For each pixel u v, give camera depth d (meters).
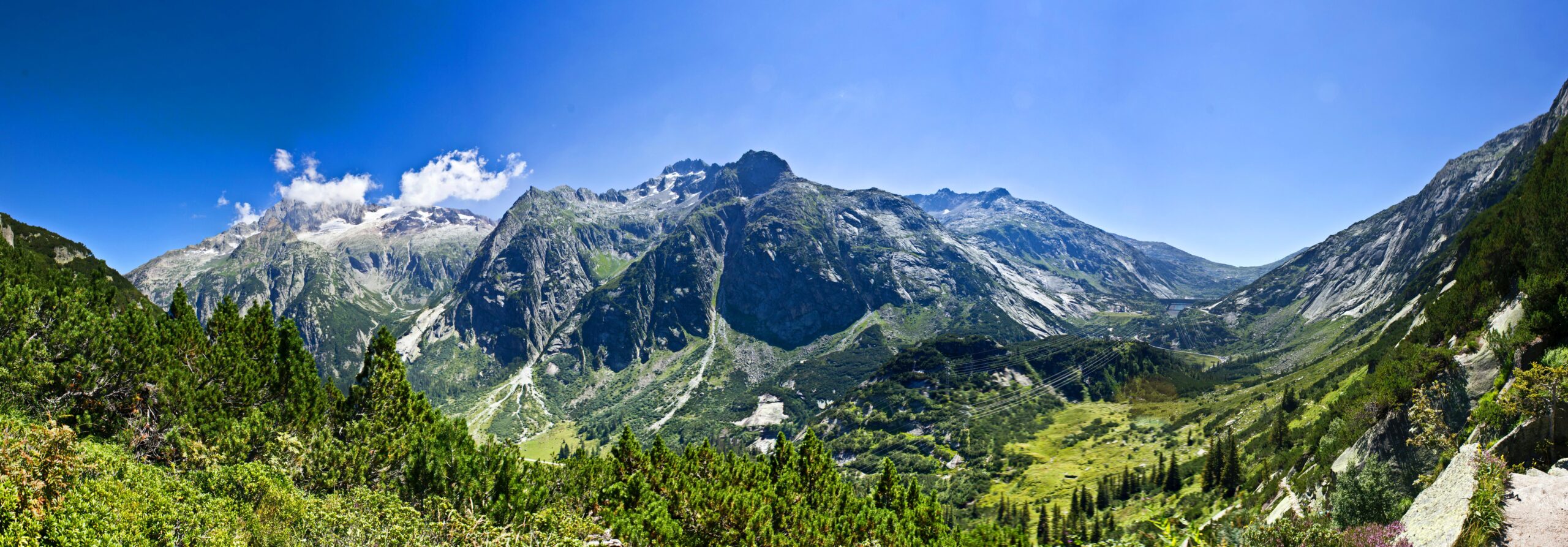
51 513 16.16
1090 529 104.75
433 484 34.72
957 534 38.84
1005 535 36.62
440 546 25.30
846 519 36.97
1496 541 13.70
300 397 45.53
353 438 42.19
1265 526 18.05
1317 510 32.91
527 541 27.25
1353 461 41.53
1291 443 105.88
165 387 37.62
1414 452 36.69
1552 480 15.14
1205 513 85.31
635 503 38.09
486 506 33.09
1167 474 130.25
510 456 36.34
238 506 23.84
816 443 48.59
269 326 52.09
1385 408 44.72
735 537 35.25
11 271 45.22
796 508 38.72
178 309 50.34
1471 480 16.41
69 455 18.50
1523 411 21.30
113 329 38.28
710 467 45.78
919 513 40.47
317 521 24.19
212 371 42.84
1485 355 39.44
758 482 44.00
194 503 21.48
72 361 34.97
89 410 34.62
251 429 37.06
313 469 36.28
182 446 32.03
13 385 31.64
